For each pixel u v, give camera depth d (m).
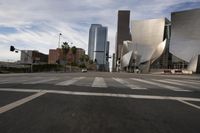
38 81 18.42
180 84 20.17
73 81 19.00
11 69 61.97
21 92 11.08
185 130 5.50
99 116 6.67
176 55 117.44
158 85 17.78
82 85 15.37
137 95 11.32
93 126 5.61
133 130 5.39
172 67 122.81
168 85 18.23
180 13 116.12
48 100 9.02
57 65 96.31
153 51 129.00
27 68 70.00
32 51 134.62
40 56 151.62
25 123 5.71
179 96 11.58
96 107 8.00
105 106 8.24
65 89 12.70
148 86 16.47
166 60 126.25
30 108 7.46
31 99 9.12
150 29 130.00
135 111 7.57
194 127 5.78
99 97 10.29
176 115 7.15
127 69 148.50
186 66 116.38
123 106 8.38
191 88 16.34
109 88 14.06
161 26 126.31
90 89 13.15
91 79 23.09
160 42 126.62
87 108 7.76
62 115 6.64
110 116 6.72
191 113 7.53
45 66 82.00
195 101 10.15
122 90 13.24
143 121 6.25
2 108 7.35
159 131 5.36
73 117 6.45
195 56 108.94
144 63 133.88
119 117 6.63
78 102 8.84
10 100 8.80
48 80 19.97
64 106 7.96
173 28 118.94
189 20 113.62
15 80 19.89
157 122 6.19
